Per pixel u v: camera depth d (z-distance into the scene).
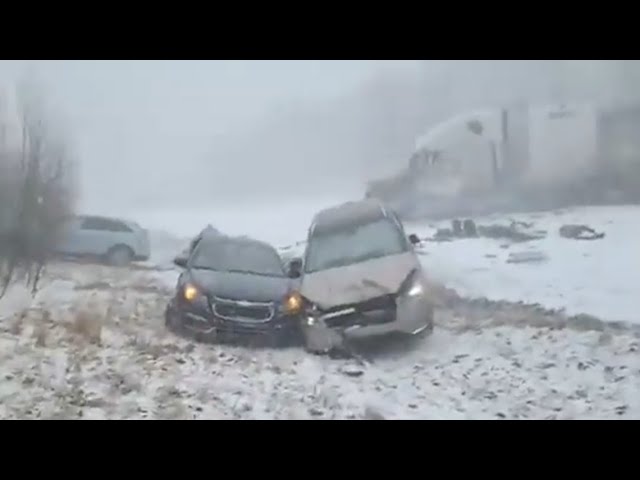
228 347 8.46
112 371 8.37
